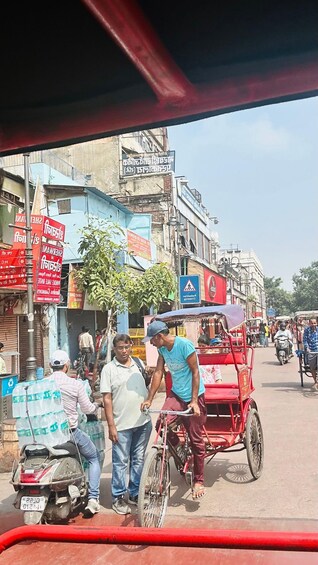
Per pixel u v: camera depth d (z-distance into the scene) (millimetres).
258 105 1603
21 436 4719
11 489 6094
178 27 1455
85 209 18141
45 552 4277
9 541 2371
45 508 4637
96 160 25406
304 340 13438
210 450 5609
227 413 6293
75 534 2354
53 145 1889
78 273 12938
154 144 30828
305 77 1494
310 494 5449
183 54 1534
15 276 11562
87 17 1455
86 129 1803
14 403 4723
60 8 1432
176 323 6906
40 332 15984
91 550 4293
